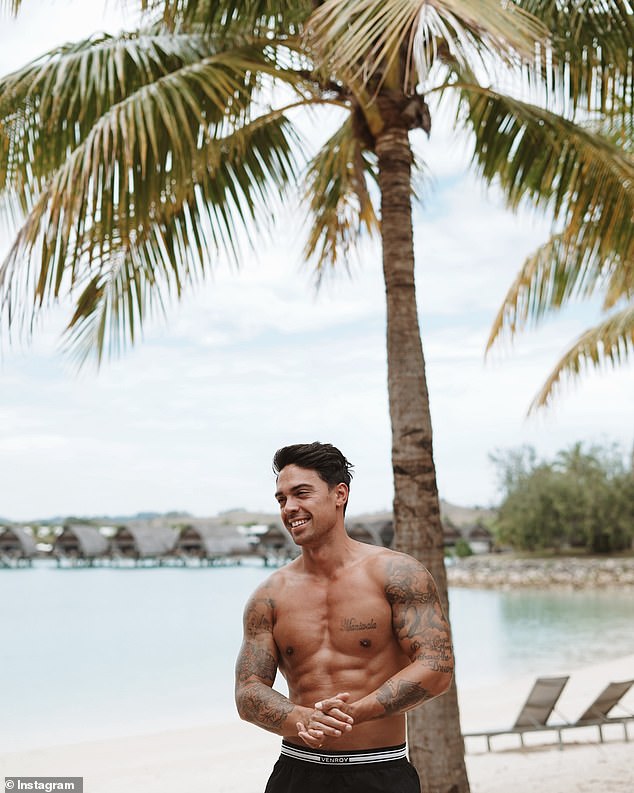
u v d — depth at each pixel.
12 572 77.75
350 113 5.74
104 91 4.66
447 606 4.98
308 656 2.39
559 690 8.40
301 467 2.44
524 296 8.97
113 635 28.95
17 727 14.23
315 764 2.30
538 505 58.94
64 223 4.21
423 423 5.12
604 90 5.56
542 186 6.33
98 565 85.44
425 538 4.98
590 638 25.30
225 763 9.69
